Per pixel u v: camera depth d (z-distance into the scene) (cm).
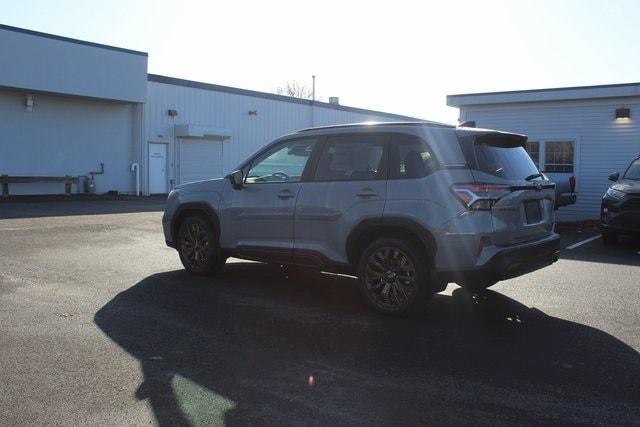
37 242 1070
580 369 456
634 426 361
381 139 616
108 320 571
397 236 592
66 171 2259
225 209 735
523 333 548
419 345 512
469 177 553
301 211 655
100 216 1543
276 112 3077
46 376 429
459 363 468
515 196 579
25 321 563
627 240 1238
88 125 2319
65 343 502
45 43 2056
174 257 934
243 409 379
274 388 414
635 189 1096
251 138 2938
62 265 853
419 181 576
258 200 699
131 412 372
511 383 427
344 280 772
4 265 846
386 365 462
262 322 575
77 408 377
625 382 430
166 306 628
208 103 2719
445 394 407
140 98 2350
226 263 888
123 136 2438
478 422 364
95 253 964
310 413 375
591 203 1666
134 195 2409
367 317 598
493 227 554
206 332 540
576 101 1664
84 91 2172
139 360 465
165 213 818
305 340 522
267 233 692
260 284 742
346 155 638
